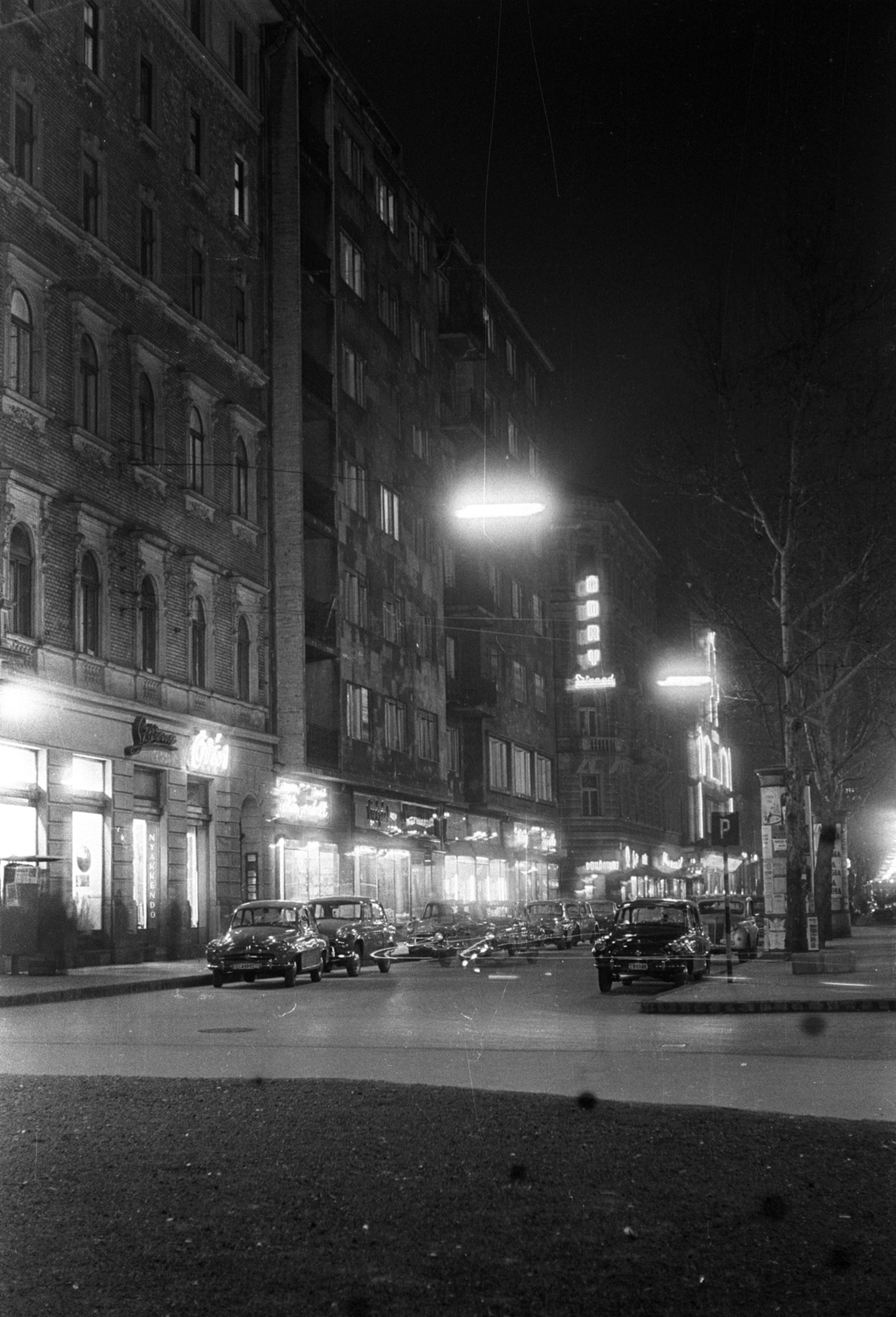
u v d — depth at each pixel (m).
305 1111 11.21
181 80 44.28
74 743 35.62
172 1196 8.14
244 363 47.62
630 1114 10.97
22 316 34.50
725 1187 8.30
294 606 50.16
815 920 38.38
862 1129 10.27
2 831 32.97
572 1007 25.47
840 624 42.28
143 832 39.69
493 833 77.69
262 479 49.22
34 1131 10.34
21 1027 21.27
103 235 38.69
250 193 49.62
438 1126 10.45
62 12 36.75
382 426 62.50
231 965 32.06
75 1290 6.41
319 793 50.84
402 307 66.62
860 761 56.16
